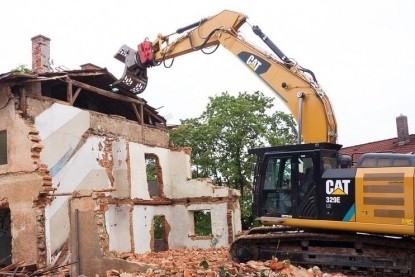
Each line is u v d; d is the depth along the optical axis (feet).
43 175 48.01
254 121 89.30
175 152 72.79
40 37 69.82
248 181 91.35
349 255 36.45
